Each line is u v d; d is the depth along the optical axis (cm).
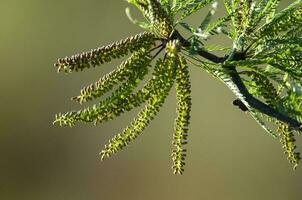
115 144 75
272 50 75
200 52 75
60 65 72
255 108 76
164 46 74
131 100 74
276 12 78
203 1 75
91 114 74
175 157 75
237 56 76
